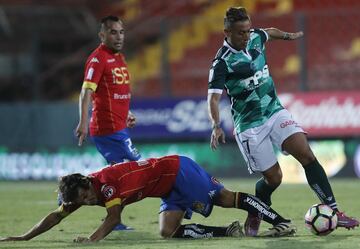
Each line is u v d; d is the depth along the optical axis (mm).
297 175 58812
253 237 27578
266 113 28281
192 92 69438
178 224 28297
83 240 26734
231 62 27844
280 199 44125
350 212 36375
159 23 66875
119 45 32625
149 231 31125
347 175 59062
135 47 77375
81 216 37219
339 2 74250
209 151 62594
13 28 81250
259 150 28359
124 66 33250
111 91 32812
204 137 62500
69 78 74938
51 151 66438
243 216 35844
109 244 26281
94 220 35594
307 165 28266
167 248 24797
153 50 76062
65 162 65812
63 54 75125
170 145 63750
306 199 43969
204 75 71688
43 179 66625
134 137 64062
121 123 33219
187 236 27938
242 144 28641
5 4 82438
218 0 78312
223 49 28047
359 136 58750
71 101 73188
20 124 67250
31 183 63812
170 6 79625
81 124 31062
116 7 81250
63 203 27016
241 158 61688
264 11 76562
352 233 28297
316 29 71062
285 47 71250
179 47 75500
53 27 81312
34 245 26531
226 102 61375
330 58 70062
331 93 60344
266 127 28234
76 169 65375
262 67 28250
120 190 26766
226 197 28109
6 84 79250
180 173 27859
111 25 32406
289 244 25172
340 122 59344
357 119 58906
